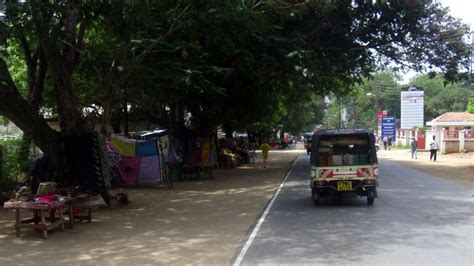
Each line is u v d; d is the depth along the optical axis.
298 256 8.34
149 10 12.26
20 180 17.70
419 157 40.72
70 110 14.34
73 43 14.02
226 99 27.56
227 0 12.27
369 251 8.55
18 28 11.45
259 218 12.50
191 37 14.84
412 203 14.41
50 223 10.81
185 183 22.44
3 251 9.15
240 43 19.69
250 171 28.94
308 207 14.25
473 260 7.87
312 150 14.66
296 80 28.30
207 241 9.85
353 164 14.73
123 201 15.37
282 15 17.89
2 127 39.38
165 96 22.23
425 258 8.02
